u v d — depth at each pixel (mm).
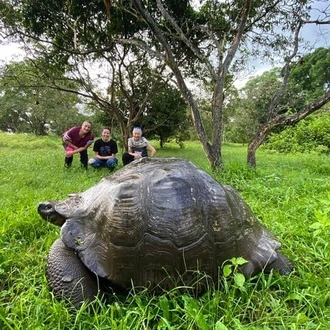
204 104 12055
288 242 2238
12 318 1490
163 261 1556
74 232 1692
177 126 12016
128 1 6441
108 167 5914
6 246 2223
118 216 1607
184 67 9055
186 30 7895
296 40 6625
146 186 1665
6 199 3355
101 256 1604
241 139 21516
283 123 5734
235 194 1974
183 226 1572
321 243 2188
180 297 1564
